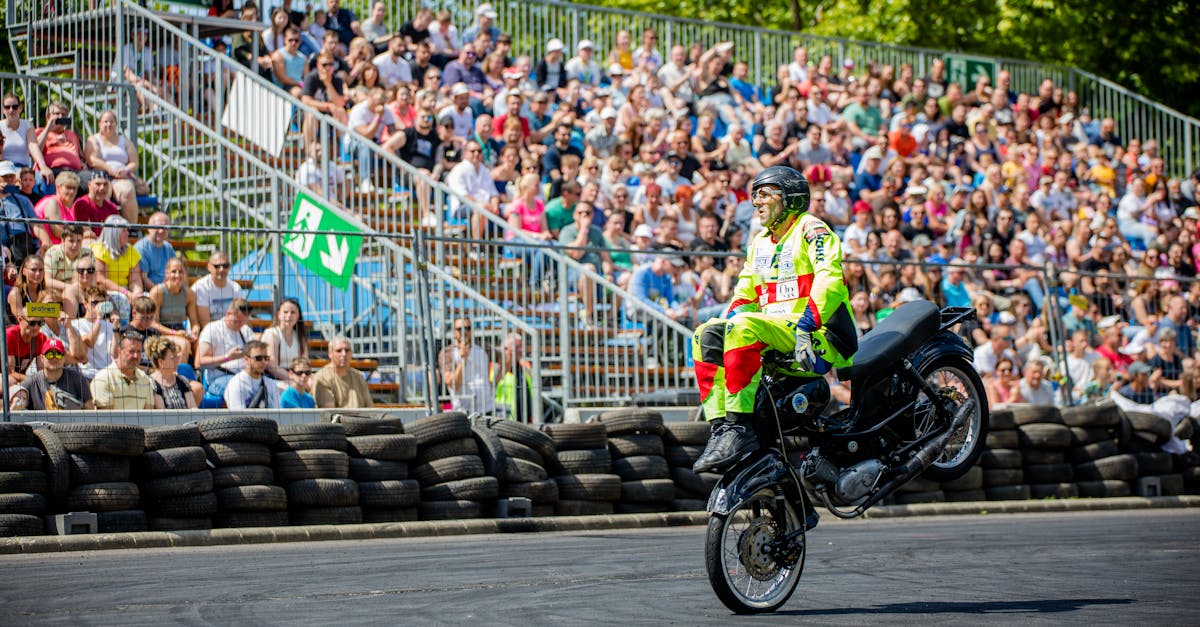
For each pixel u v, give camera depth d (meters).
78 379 21.80
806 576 15.82
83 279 22.08
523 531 22.66
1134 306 31.95
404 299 25.41
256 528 20.75
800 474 13.58
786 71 47.62
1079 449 29.36
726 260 30.16
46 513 19.61
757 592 13.50
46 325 21.59
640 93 42.22
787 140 43.16
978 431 15.54
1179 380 31.95
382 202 33.75
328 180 32.31
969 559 17.58
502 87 40.72
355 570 16.03
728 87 44.94
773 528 13.41
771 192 14.04
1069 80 54.88
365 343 25.70
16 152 29.33
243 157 32.31
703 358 13.54
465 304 26.14
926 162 45.69
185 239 30.55
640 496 24.69
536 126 39.88
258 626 11.79
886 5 65.94
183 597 13.59
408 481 22.45
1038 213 45.91
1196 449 31.25
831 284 13.65
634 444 24.89
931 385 16.06
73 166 30.05
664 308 28.83
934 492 27.53
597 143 40.06
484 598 13.62
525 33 44.28
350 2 42.66
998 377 30.30
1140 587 14.73
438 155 35.75
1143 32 66.62
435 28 40.88
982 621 12.30
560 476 24.14
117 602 13.22
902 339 14.50
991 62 53.12
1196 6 68.38
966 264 30.42
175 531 20.16
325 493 21.55
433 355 24.86
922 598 13.91
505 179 36.22
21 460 19.33
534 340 26.36
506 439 23.78
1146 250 45.94
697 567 16.45
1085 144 50.91
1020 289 31.20
